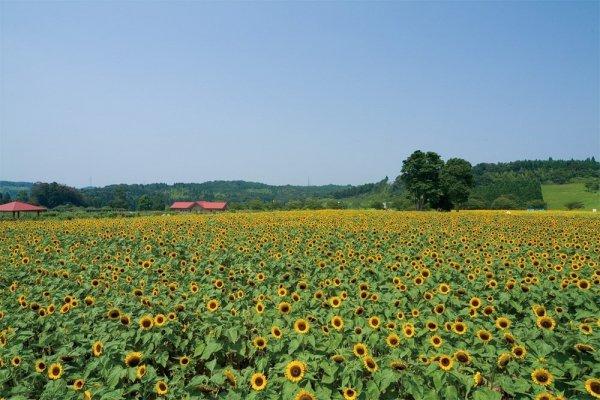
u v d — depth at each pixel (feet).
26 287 41.29
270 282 41.73
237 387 20.77
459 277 41.27
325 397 19.42
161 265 50.98
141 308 32.22
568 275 40.01
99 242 76.28
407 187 309.83
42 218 179.42
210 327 26.86
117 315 29.63
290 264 48.47
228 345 25.62
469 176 309.42
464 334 25.85
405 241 69.77
